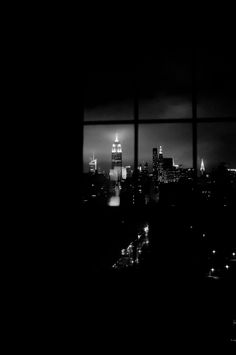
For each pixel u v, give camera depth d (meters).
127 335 1.95
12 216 2.07
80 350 1.93
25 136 2.10
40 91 2.12
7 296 2.01
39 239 2.04
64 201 2.05
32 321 1.97
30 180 2.08
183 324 1.94
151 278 2.04
